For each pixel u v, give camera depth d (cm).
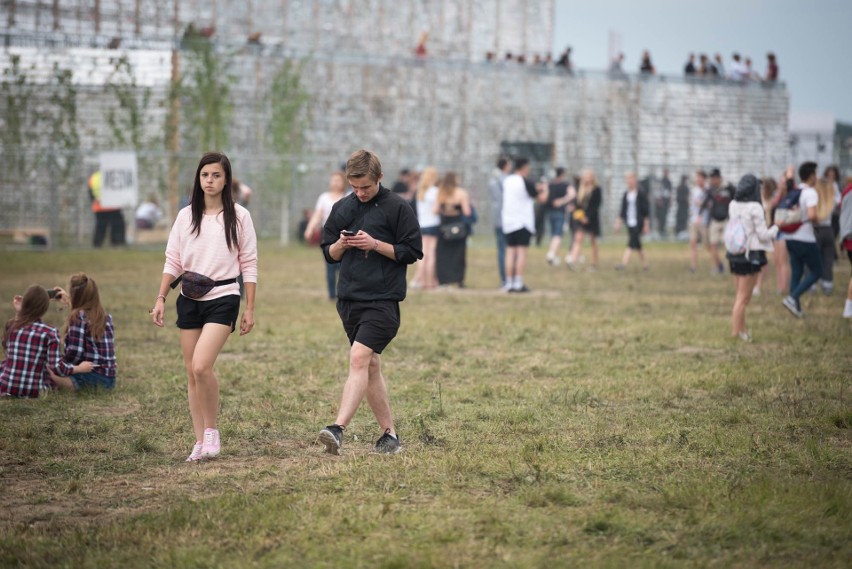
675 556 1170
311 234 3859
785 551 1188
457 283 4675
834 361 2539
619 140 10444
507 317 3466
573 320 3394
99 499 1430
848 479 1484
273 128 8506
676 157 10631
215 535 1246
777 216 3419
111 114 7850
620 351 2752
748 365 2478
